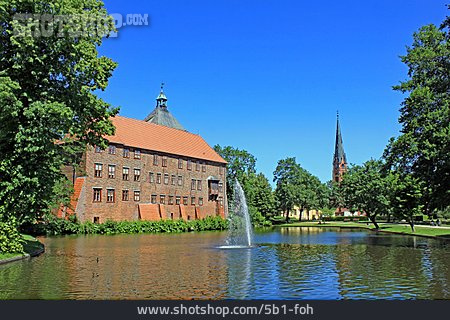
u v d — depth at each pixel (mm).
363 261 25172
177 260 25969
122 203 70750
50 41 23969
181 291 16078
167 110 100375
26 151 23438
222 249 33750
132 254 29516
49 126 23656
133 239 47062
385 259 26141
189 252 31375
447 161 34031
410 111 36344
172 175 81688
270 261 25375
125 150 72062
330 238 48625
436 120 34438
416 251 31375
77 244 39156
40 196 24938
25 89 24484
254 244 39344
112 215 68812
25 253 26656
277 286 17062
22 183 23641
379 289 16406
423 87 36375
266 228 82875
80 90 26281
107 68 28062
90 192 65438
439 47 35500
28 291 15922
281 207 118062
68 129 24719
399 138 35500
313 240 45219
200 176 88938
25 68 24094
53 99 24953
